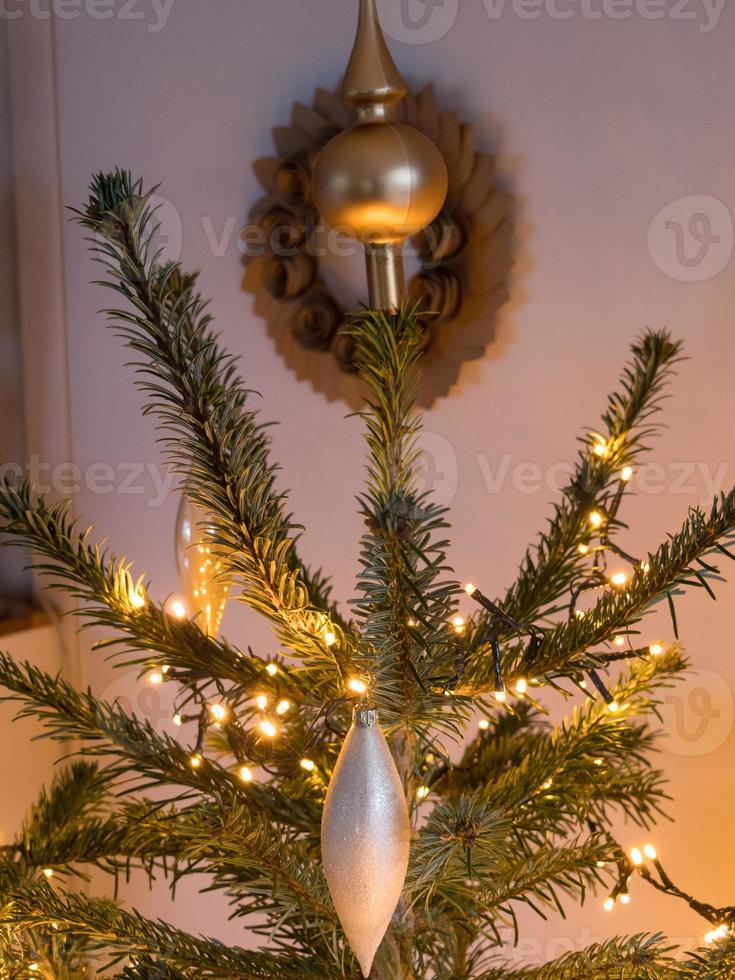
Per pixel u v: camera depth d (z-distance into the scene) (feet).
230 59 3.68
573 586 2.01
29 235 4.07
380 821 1.36
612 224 3.14
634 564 1.75
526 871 1.90
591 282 3.17
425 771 1.99
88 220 1.31
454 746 3.25
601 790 2.21
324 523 3.62
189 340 1.42
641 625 3.10
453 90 3.32
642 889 3.17
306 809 1.97
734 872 3.06
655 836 3.15
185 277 1.42
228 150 3.70
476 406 3.36
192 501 1.55
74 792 2.52
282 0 3.58
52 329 4.06
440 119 3.26
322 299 3.51
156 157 3.82
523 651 1.86
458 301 3.29
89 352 4.02
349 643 1.68
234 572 1.64
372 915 1.38
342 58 3.50
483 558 3.39
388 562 1.39
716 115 2.98
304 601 1.63
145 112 3.83
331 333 3.49
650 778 2.34
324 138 3.45
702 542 1.55
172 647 1.87
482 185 3.23
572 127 3.17
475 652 1.73
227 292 3.72
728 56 2.96
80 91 3.95
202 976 1.75
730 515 1.52
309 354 3.56
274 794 1.97
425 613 1.46
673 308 3.07
